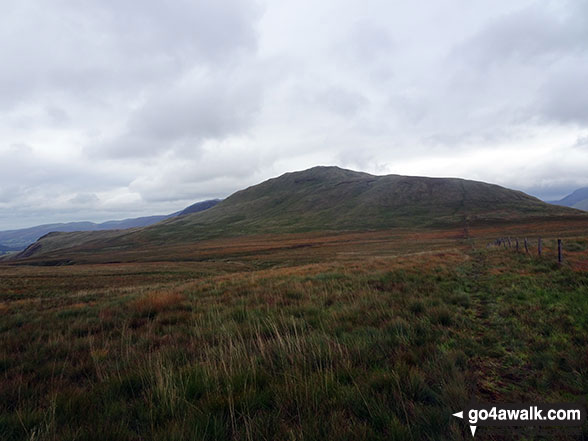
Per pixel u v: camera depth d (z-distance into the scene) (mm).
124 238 162500
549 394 3625
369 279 12000
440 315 6547
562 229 66375
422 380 3596
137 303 9906
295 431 2912
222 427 3012
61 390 4039
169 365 4422
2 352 5750
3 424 3256
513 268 13031
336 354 4500
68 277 38281
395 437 2783
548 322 6066
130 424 3330
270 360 4508
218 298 10492
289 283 12555
